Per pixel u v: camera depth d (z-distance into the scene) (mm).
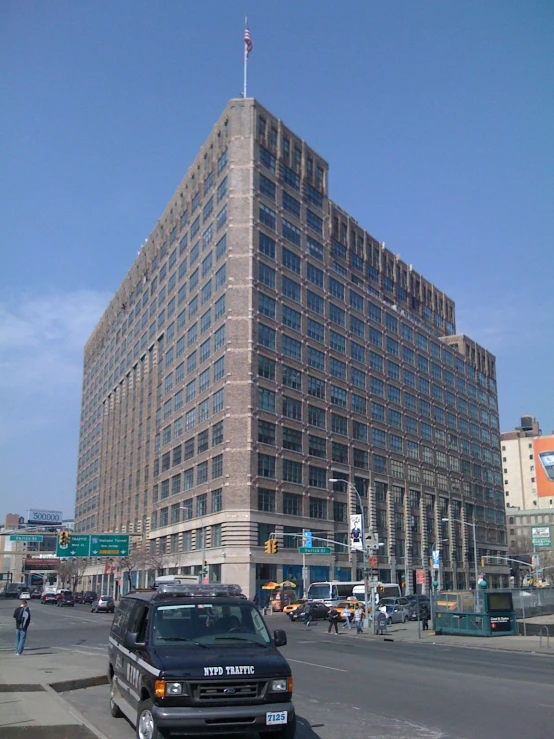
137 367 112812
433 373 115875
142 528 100812
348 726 13430
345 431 88812
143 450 104938
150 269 109062
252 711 10047
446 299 129125
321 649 32312
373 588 47375
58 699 15859
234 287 76125
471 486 122688
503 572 126250
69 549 77062
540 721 13922
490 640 38281
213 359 78875
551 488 182125
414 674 21953
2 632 42625
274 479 74875
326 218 91625
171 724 9812
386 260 107562
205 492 77875
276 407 76938
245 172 79125
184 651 10773
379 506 93812
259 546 71375
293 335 81312
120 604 15172
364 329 97250
